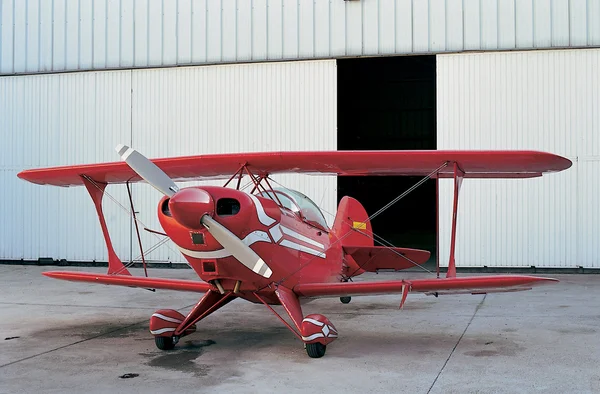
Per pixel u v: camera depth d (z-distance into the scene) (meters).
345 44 12.41
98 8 13.64
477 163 5.99
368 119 26.33
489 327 6.86
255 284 5.82
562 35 11.69
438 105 12.09
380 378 4.86
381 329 6.85
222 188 5.43
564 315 7.52
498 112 11.91
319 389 4.60
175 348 6.02
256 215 5.58
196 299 9.38
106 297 9.56
